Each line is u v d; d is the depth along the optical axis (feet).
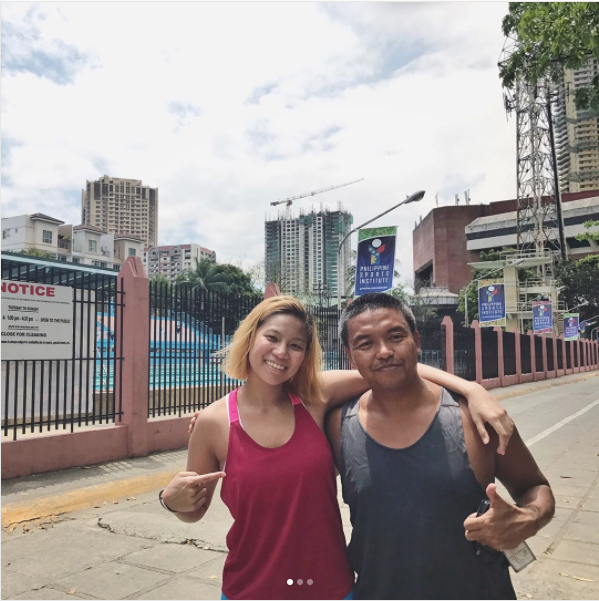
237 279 167.53
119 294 24.72
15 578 12.12
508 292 155.94
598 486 20.53
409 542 5.32
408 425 5.68
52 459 21.08
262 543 5.75
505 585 5.49
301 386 6.53
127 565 12.85
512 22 27.53
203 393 29.40
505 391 68.28
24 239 200.95
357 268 40.75
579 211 288.92
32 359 20.85
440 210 353.10
